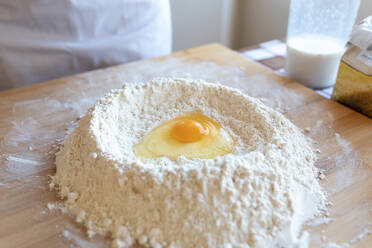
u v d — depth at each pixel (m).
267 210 0.22
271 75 0.40
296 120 0.33
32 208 0.24
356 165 0.28
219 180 0.22
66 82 0.39
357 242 0.22
